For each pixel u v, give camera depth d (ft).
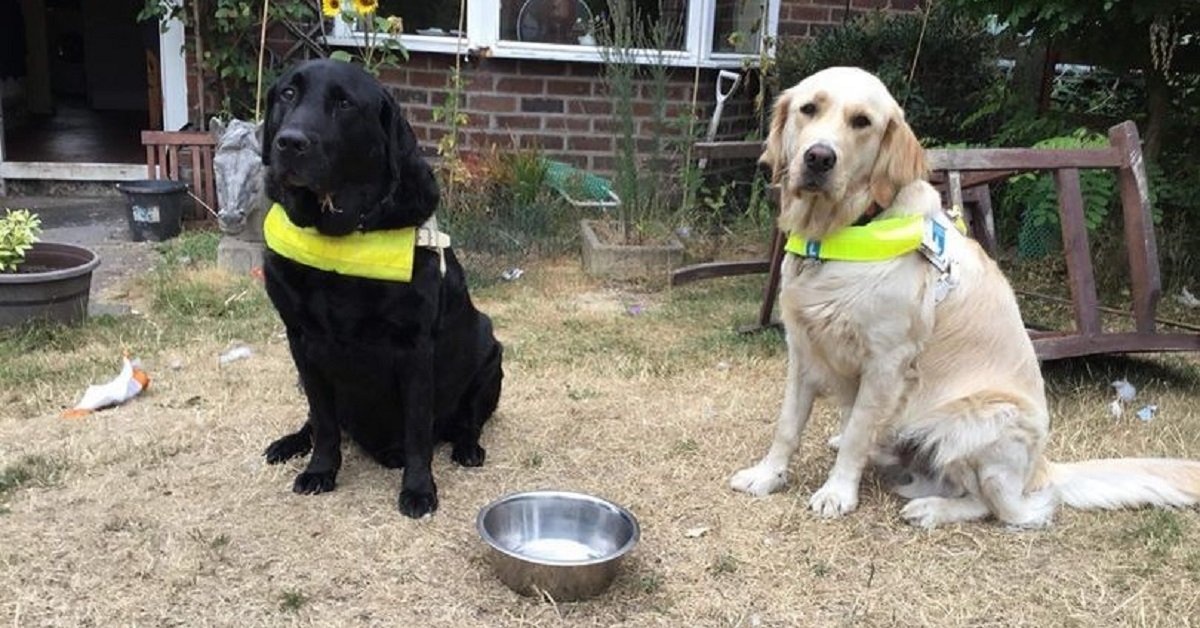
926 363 10.28
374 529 9.87
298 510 10.21
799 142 9.68
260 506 10.27
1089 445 12.60
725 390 14.38
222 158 18.53
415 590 8.87
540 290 19.53
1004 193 22.58
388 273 9.41
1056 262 21.71
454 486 10.92
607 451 12.05
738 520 10.40
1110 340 13.85
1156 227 20.53
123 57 40.68
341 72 9.10
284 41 24.54
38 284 15.30
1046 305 19.15
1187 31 18.79
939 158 13.28
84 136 32.81
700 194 24.91
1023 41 23.35
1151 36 17.20
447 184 22.70
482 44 24.75
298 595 8.68
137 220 21.90
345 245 9.33
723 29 26.25
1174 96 20.30
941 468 10.36
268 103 9.47
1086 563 9.71
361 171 9.21
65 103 41.39
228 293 17.90
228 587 8.80
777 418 13.30
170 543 9.44
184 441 11.77
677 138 23.81
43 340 15.16
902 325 9.86
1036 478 10.48
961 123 22.71
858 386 10.73
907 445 10.69
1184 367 15.76
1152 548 9.96
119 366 14.24
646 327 17.38
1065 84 25.95
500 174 23.39
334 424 10.64
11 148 29.58
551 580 8.68
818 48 23.79
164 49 25.32
